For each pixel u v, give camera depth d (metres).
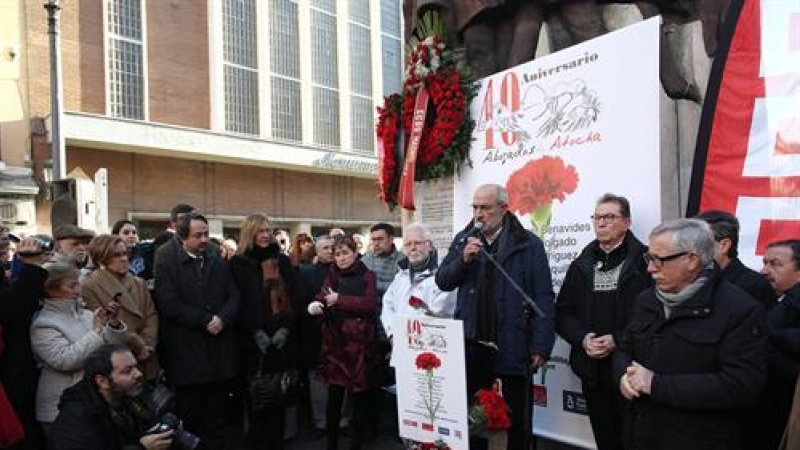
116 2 18.75
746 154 3.52
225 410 4.71
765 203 3.43
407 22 5.84
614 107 3.91
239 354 4.66
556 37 4.83
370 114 27.28
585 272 3.44
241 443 5.07
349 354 4.55
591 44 4.05
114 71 18.66
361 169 25.41
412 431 3.46
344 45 25.98
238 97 22.02
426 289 4.21
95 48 18.20
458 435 3.25
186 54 20.52
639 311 2.57
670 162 4.05
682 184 4.08
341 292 4.64
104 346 3.23
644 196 3.76
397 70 28.88
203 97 20.97
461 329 3.22
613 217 3.32
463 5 5.20
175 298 4.36
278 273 4.81
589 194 4.06
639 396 2.46
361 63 26.94
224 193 21.66
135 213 19.12
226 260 5.18
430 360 3.35
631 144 3.82
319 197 24.95
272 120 22.97
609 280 3.36
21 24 16.30
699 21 4.30
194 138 19.66
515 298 3.58
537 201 4.41
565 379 4.13
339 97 25.81
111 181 18.61
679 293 2.39
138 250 5.64
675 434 2.38
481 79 4.96
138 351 3.87
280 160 22.33
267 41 22.86
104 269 4.33
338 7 25.77
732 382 2.24
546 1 4.81
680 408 2.36
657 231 2.43
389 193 5.86
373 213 27.12
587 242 4.08
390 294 4.51
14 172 15.42
